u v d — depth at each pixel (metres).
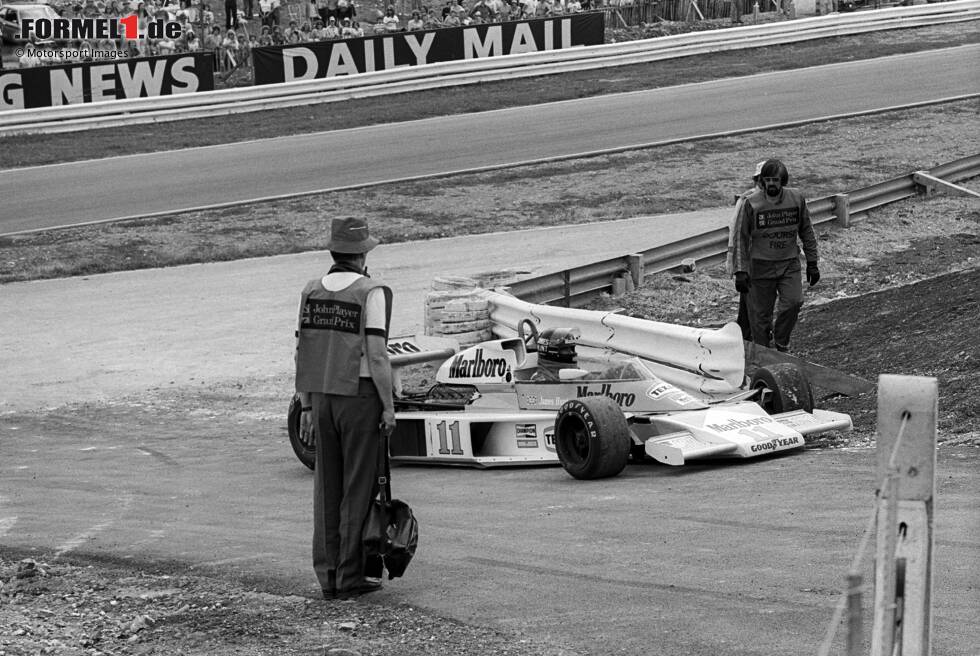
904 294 47.25
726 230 62.31
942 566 17.45
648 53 137.00
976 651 14.12
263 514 26.39
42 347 56.88
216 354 54.03
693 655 14.81
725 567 18.62
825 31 143.25
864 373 36.06
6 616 18.72
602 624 16.36
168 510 27.62
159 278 70.31
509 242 73.00
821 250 62.31
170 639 17.14
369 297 18.53
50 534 25.39
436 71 129.25
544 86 127.69
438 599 18.30
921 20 147.38
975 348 34.56
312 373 18.72
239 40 134.00
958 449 25.77
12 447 40.44
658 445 27.19
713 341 31.94
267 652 16.27
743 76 125.81
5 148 109.62
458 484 29.06
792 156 90.38
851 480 24.31
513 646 15.77
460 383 33.69
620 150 96.94
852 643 9.39
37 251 77.31
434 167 95.94
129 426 43.09
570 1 142.62
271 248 75.69
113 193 92.38
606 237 72.19
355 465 18.66
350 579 18.72
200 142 109.88
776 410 30.25
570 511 24.16
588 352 38.25
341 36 131.50
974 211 67.81
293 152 104.31
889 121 99.56
